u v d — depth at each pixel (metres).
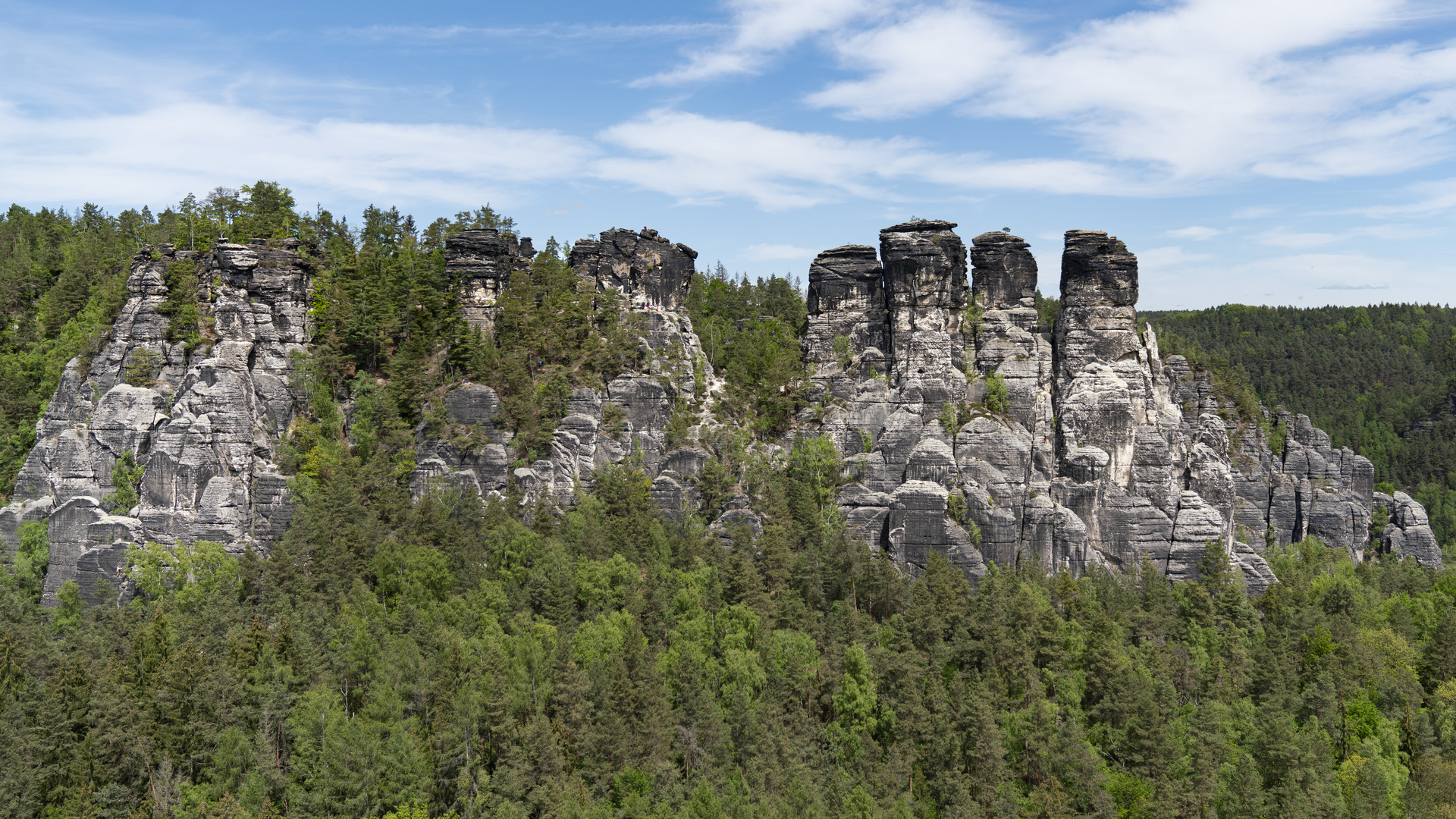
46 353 166.88
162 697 88.31
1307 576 172.75
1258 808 94.62
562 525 138.62
